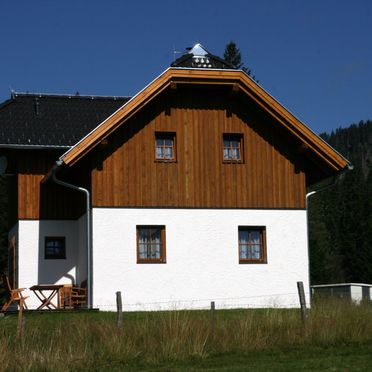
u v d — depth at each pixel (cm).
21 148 2653
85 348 1631
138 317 2033
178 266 2441
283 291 2511
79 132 2764
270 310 2052
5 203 4747
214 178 2503
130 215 2419
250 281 2492
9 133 2677
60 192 2744
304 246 2547
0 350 1573
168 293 2422
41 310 2278
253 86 2481
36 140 2677
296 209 2559
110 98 3009
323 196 9100
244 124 2550
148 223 2431
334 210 8944
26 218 2702
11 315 2223
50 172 2425
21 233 2692
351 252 8100
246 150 2539
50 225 2716
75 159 2316
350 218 8312
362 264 7981
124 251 2403
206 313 2027
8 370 1530
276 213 2541
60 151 2730
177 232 2453
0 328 1875
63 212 2731
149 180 2448
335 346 1767
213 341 1730
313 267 7131
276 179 2555
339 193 9056
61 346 1645
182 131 2494
